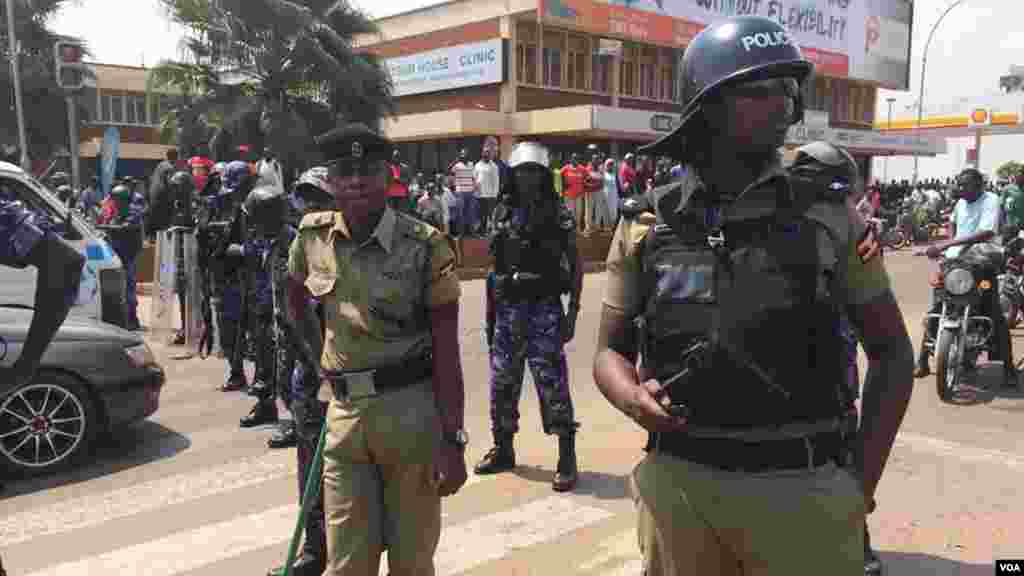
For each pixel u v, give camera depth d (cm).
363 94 2381
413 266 260
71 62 1073
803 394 170
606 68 3041
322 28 2308
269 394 607
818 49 3734
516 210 450
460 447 264
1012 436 561
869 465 178
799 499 170
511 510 434
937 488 464
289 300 303
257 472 505
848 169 255
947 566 369
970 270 657
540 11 2609
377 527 264
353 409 260
